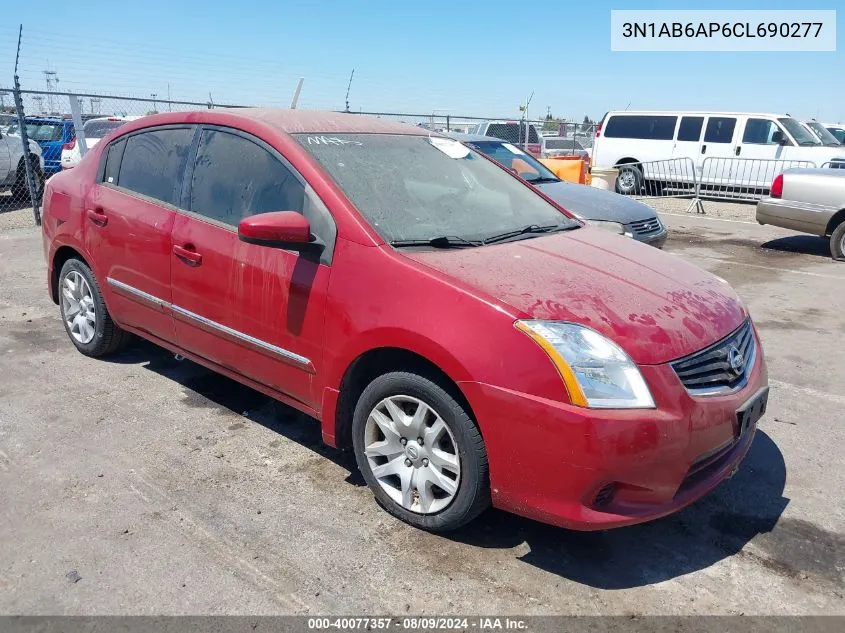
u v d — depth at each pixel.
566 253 3.37
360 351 3.01
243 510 3.15
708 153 16.06
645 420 2.54
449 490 2.88
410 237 3.21
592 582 2.76
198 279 3.71
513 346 2.63
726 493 3.44
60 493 3.23
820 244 10.66
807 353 5.55
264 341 3.45
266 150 3.55
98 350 4.80
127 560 2.78
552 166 11.92
